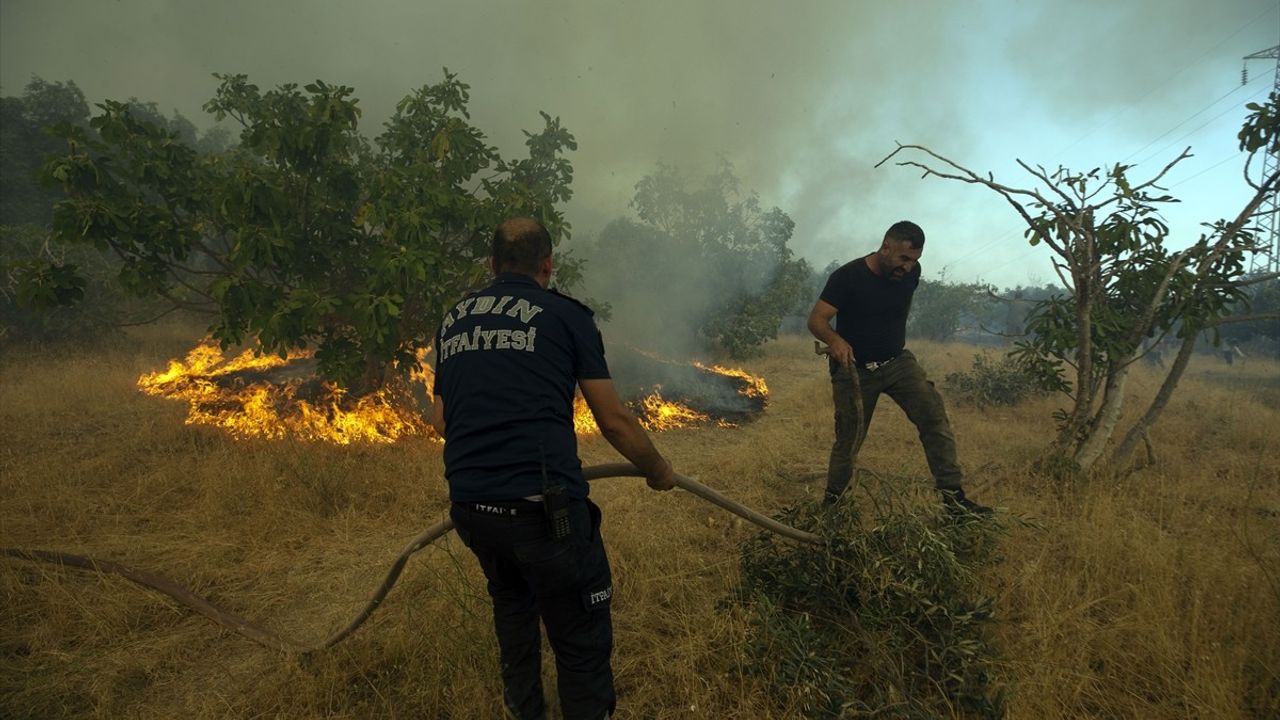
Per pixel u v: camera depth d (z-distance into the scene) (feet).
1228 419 20.74
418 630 8.71
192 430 18.10
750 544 10.07
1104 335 14.03
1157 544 10.48
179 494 14.06
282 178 17.69
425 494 14.29
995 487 14.21
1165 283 13.41
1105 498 12.44
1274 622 8.24
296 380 22.11
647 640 8.77
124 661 8.42
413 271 16.35
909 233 11.87
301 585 10.58
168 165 17.38
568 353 6.27
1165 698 7.43
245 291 16.69
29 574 10.41
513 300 6.42
